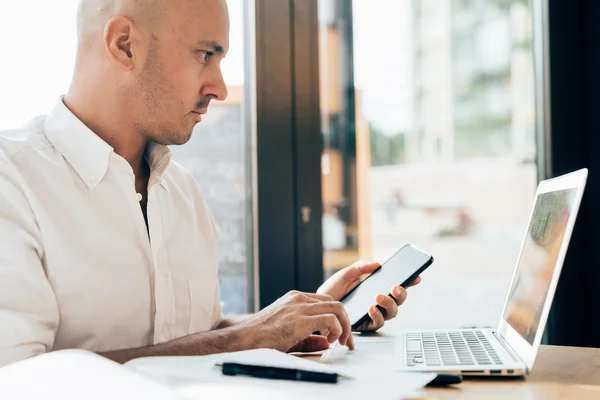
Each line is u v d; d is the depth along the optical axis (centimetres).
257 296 179
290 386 69
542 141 201
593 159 198
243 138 182
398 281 120
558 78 198
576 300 198
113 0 109
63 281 102
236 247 182
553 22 197
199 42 110
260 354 79
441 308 197
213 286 130
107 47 108
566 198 85
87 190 108
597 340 198
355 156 188
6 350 87
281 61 178
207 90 114
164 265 114
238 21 180
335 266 187
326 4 184
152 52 108
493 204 197
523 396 73
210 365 78
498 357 88
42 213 101
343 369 76
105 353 87
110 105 111
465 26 196
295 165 181
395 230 191
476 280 198
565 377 82
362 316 117
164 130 113
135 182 119
